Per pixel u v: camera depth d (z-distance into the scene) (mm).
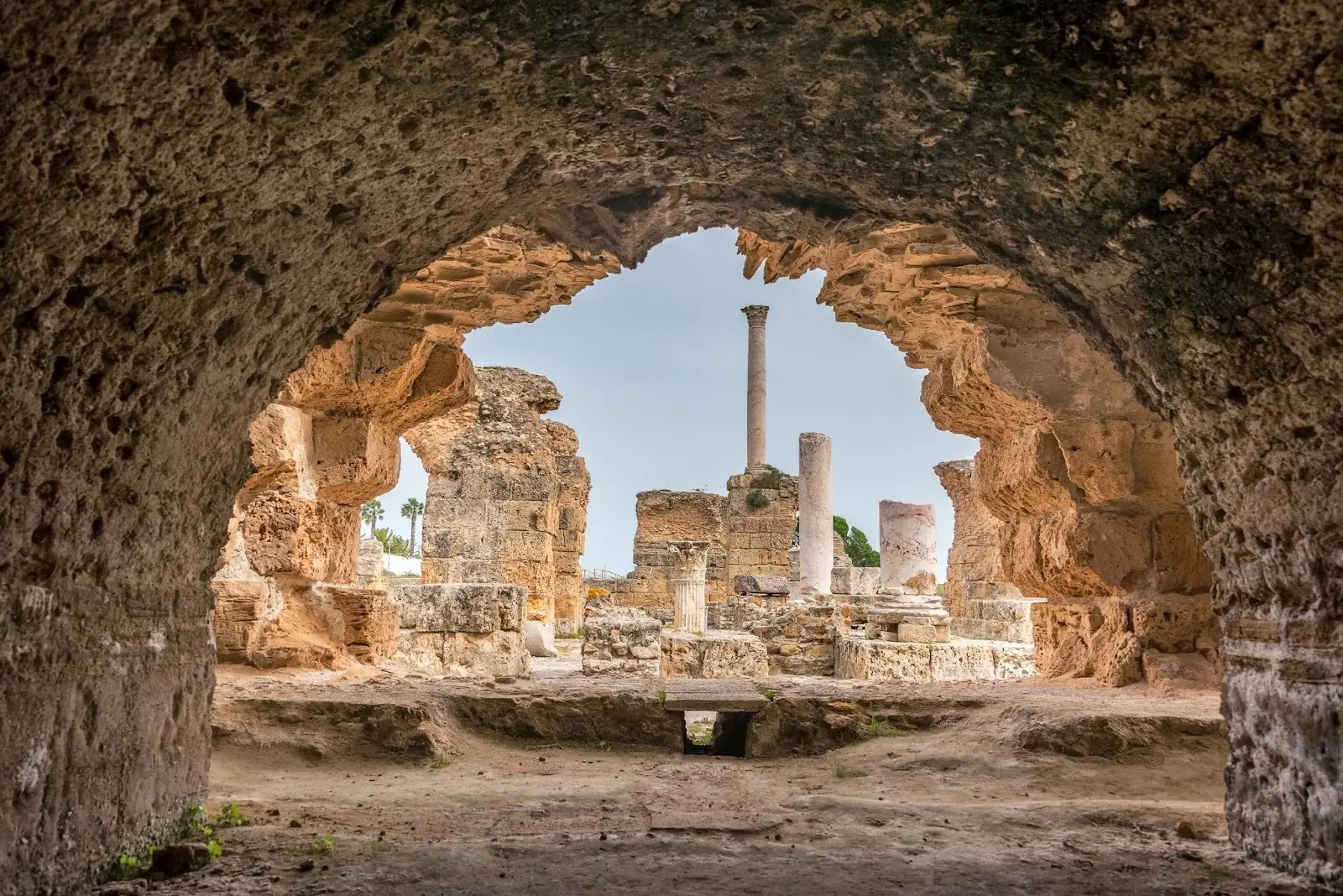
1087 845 4703
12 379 3068
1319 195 3332
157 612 4332
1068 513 9438
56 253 3070
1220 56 3162
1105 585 9195
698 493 29359
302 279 4473
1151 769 6578
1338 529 3867
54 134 2828
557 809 5500
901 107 4199
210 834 4598
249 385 4645
